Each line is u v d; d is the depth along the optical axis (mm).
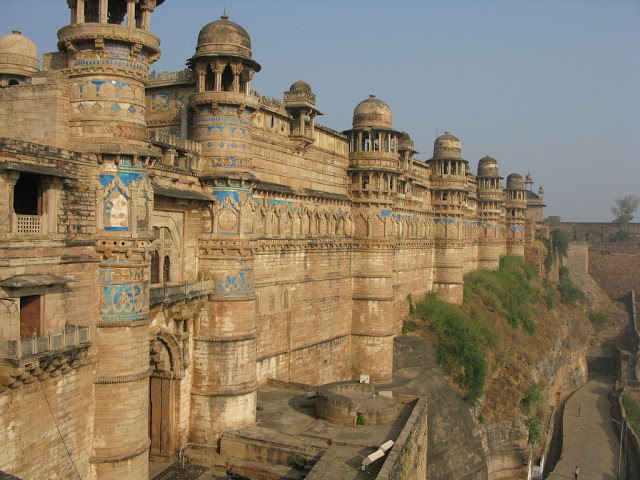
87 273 23297
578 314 110000
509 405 61812
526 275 100188
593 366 101562
